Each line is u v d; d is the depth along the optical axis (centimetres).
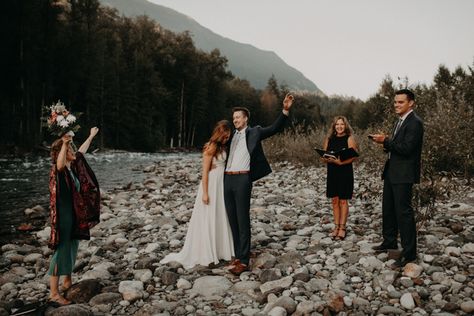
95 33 3619
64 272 386
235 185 462
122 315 358
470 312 326
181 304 374
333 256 476
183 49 5278
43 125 378
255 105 7038
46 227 679
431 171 577
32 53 2841
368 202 767
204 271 455
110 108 3703
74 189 386
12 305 377
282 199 858
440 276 388
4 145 2412
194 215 485
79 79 3391
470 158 810
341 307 344
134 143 4069
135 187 1163
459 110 909
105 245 568
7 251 559
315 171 1280
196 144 5438
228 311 360
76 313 341
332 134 583
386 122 762
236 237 477
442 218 610
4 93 2805
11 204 882
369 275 414
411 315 332
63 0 3497
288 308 346
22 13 2752
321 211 725
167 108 4944
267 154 1594
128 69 4159
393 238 474
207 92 5362
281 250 514
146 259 482
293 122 1644
